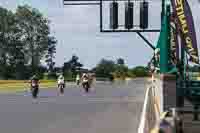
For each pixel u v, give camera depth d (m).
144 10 39.59
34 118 25.80
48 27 152.38
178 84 21.98
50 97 47.94
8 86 81.44
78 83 89.12
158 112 19.97
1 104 37.38
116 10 40.19
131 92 60.59
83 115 27.61
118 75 173.12
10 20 146.75
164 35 21.05
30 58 150.75
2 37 146.25
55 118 25.81
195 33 22.36
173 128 12.79
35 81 46.22
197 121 19.80
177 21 22.56
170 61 21.30
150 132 14.37
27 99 44.38
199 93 21.06
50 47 154.25
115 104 37.12
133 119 24.95
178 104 20.34
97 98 46.00
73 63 179.50
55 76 145.50
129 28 40.03
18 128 21.02
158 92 22.53
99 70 142.88
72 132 19.47
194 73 24.56
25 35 149.62
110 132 19.36
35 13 149.88
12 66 147.25
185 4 22.39
